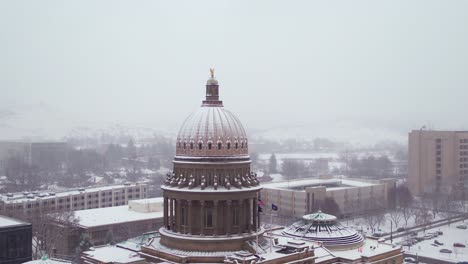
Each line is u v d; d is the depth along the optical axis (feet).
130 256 383.45
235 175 380.17
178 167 384.47
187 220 374.63
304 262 375.66
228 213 370.94
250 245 368.89
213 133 377.50
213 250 364.79
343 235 463.83
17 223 497.05
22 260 486.38
